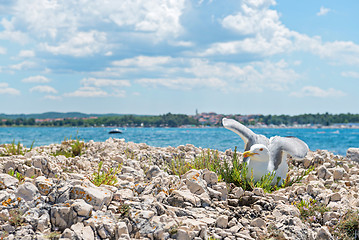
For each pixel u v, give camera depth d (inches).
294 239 208.4
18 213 191.6
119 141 509.0
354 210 244.7
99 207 208.2
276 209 237.5
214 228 211.0
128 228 198.1
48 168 264.4
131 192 240.1
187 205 229.1
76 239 179.9
